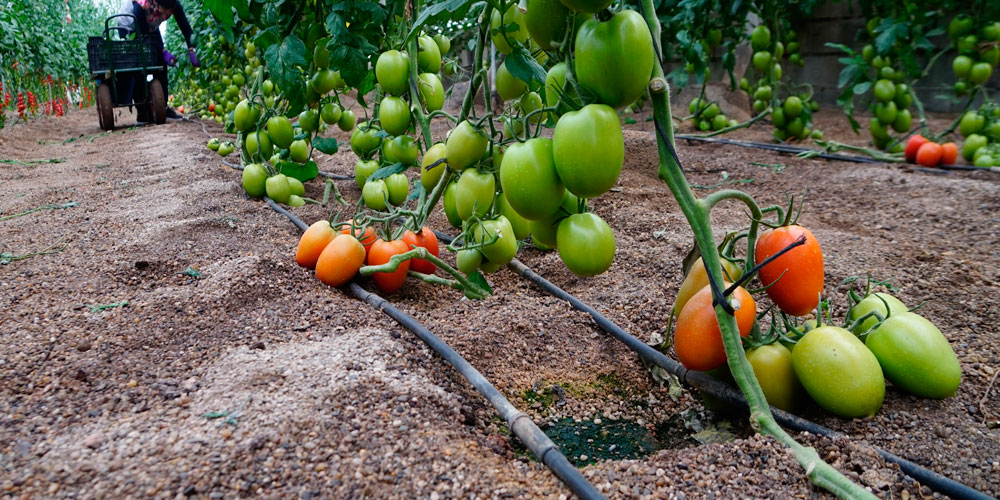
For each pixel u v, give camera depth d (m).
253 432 1.45
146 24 9.46
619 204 3.99
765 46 6.37
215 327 2.10
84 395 1.65
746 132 7.15
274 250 3.02
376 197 3.55
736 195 1.58
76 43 14.81
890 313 1.76
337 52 3.28
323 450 1.41
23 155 6.92
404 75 3.18
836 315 2.39
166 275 2.68
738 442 1.49
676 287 2.67
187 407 1.58
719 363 1.68
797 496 1.33
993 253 3.02
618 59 1.28
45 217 3.75
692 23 6.66
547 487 1.38
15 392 1.64
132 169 5.61
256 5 3.59
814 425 1.56
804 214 3.84
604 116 1.31
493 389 1.70
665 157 1.48
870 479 1.38
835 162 5.19
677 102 8.30
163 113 9.80
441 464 1.40
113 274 2.63
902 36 5.54
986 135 5.20
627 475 1.42
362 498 1.28
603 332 2.34
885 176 4.53
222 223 3.49
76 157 6.77
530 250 3.22
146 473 1.30
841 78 6.13
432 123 7.41
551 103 1.59
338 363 1.80
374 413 1.57
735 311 1.58
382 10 3.40
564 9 1.45
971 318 2.33
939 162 4.86
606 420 1.89
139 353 1.90
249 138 4.23
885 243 3.18
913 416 1.63
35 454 1.37
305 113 3.95
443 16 2.31
